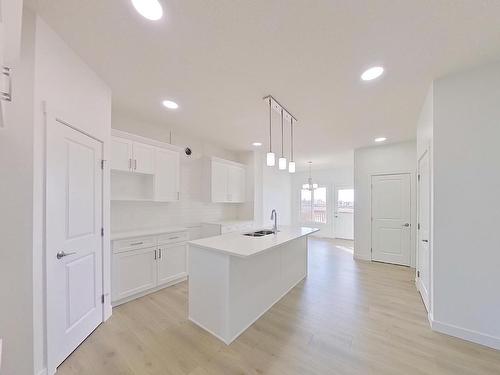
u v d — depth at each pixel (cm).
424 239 277
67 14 145
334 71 203
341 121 327
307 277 377
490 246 194
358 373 166
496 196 192
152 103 273
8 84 91
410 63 191
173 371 167
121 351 189
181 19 146
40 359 152
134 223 338
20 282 141
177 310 261
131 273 282
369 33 156
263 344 200
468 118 202
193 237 433
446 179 212
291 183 849
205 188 448
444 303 215
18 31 88
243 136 410
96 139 215
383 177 466
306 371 168
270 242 247
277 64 194
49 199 158
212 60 190
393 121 326
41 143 154
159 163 338
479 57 183
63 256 173
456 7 134
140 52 181
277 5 134
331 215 771
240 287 219
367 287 333
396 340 205
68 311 180
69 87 178
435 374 166
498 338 190
